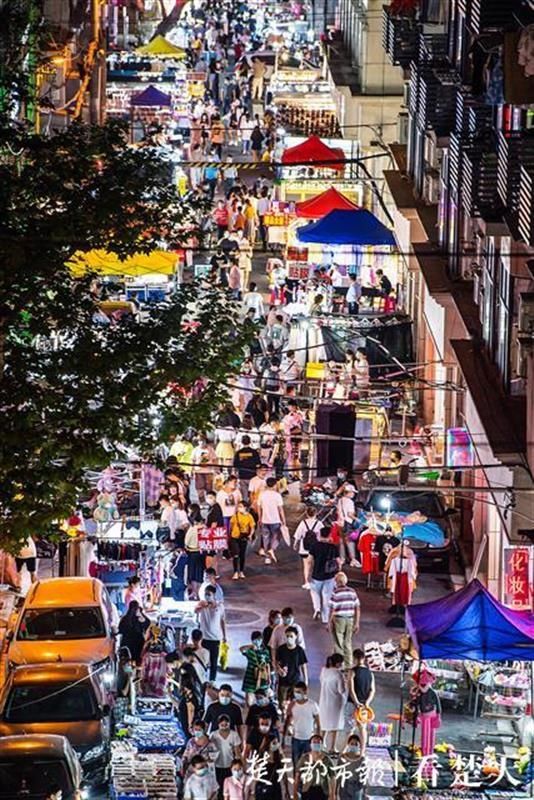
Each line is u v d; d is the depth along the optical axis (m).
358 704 38.56
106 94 95.38
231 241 74.75
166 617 43.75
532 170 35.41
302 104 97.81
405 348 60.94
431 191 63.03
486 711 40.53
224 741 36.00
